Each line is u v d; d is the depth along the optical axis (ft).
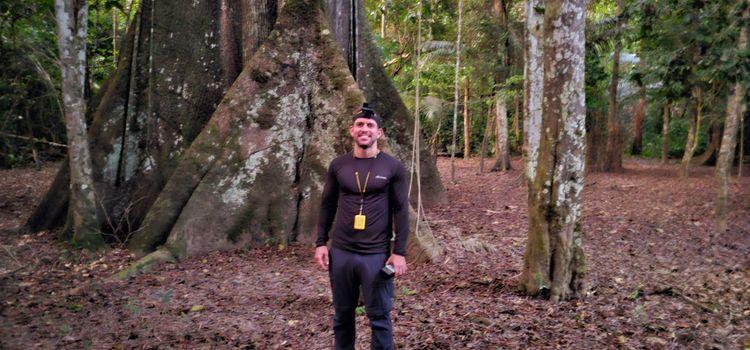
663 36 34.12
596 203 36.47
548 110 15.61
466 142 72.33
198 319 14.67
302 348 12.70
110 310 15.39
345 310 11.09
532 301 15.79
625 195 40.06
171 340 13.23
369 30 30.76
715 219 27.73
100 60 53.31
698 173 55.72
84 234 22.35
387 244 10.91
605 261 21.25
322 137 24.58
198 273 19.43
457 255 21.43
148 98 25.91
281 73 24.82
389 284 10.89
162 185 25.12
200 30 26.53
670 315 14.79
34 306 15.60
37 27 40.45
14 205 33.27
